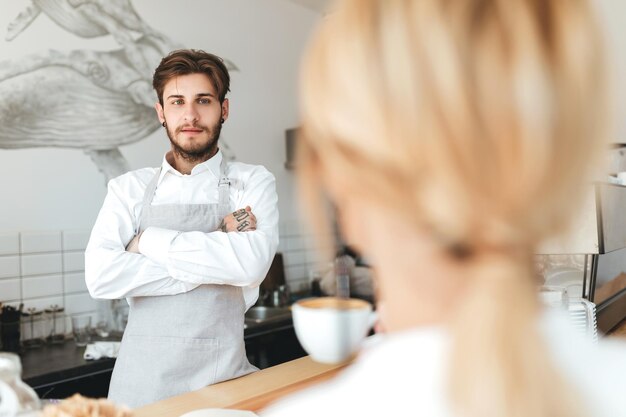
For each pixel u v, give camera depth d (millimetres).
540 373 278
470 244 293
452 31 264
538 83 255
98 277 1553
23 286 2490
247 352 2744
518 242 286
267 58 3727
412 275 319
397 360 319
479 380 272
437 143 263
